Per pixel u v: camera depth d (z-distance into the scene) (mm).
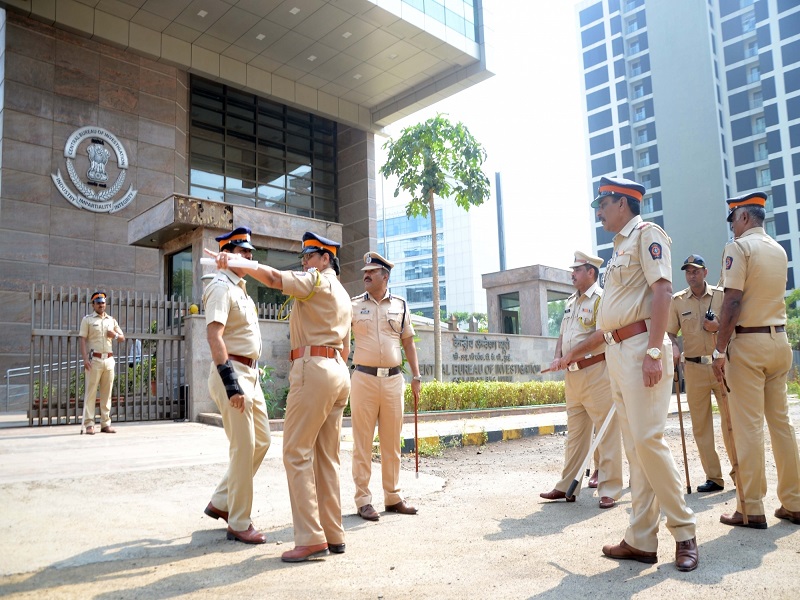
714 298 5910
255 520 4781
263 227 16094
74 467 6473
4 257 18734
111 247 20688
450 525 4695
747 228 4785
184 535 4324
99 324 9789
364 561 3744
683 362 6129
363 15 21656
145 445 8195
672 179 66938
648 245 3754
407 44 23531
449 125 18812
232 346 4379
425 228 121312
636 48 73125
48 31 20266
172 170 22484
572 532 4449
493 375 18734
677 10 68000
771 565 3568
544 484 6449
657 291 3658
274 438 9117
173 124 22734
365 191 28312
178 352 11875
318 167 28828
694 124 65938
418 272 121438
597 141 74688
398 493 5230
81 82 20750
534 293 23391
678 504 3580
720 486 5883
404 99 27266
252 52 23828
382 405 5176
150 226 15680
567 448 5762
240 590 3207
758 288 4555
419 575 3455
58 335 10906
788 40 62469
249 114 26484
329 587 3252
